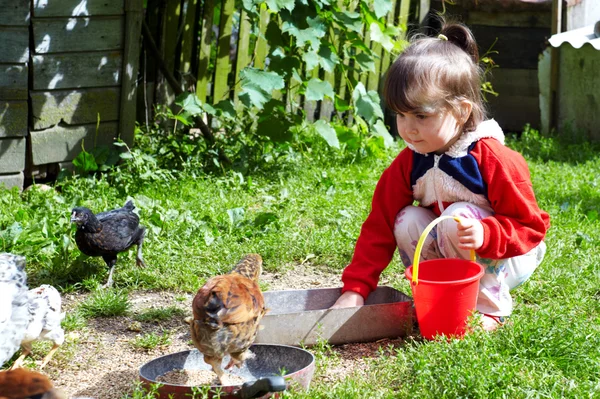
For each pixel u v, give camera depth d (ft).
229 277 8.41
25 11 12.97
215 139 14.65
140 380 8.34
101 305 9.94
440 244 9.41
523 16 18.24
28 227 11.43
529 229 9.20
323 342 9.08
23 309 8.67
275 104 14.49
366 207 12.78
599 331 9.12
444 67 8.93
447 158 9.26
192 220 11.84
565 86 17.60
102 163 13.61
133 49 13.71
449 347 8.69
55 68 13.30
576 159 15.85
